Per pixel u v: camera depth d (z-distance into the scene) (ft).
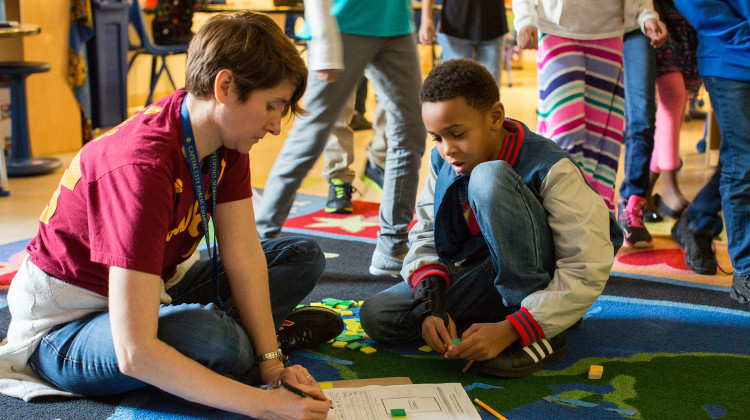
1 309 6.40
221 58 3.85
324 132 7.17
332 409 4.48
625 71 8.86
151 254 3.88
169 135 4.07
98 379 4.50
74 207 4.28
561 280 5.09
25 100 12.66
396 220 7.47
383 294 5.82
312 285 5.51
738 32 6.61
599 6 7.64
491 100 4.96
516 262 5.09
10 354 4.69
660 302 6.77
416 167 7.48
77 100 14.75
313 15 6.69
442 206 5.46
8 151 13.58
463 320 5.93
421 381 5.12
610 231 5.60
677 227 8.28
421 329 5.22
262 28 3.95
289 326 5.55
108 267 4.41
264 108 4.00
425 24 11.30
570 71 7.68
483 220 5.01
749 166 6.69
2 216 9.95
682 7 6.93
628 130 8.94
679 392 4.97
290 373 4.35
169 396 4.73
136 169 3.90
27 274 4.56
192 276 5.37
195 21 21.47
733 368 5.36
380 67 7.34
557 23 7.66
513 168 5.28
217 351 4.32
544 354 5.24
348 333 5.98
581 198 5.16
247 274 4.77
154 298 3.92
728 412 4.69
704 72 6.91
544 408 4.72
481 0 10.85
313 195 11.28
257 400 3.94
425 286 5.45
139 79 19.67
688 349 5.70
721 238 9.02
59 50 14.52
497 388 5.00
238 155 4.70
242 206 4.79
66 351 4.51
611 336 5.96
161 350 3.89
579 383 5.09
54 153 14.64
